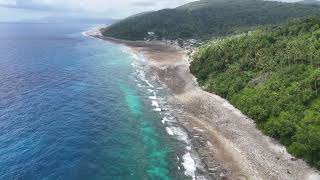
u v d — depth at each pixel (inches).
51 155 2287.2
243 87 3518.7
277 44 4013.3
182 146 2495.1
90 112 3174.2
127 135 2679.6
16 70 4901.6
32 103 3356.3
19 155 2266.2
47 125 2807.6
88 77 4633.4
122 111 3233.3
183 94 3816.4
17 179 1973.4
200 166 2207.2
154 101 3570.4
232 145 2498.8
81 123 2888.8
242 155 2343.8
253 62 3909.9
